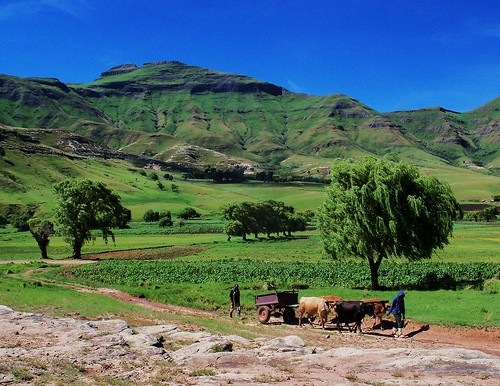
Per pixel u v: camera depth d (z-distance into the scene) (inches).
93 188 3641.7
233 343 899.4
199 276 2368.4
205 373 671.1
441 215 1862.7
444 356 729.0
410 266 2689.5
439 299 1472.7
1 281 1926.7
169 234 6771.7
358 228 1854.1
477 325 1134.4
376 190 1822.1
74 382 598.9
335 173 1983.3
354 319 1159.0
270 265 2797.7
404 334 1139.9
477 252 3629.4
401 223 1830.7
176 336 941.2
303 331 1176.8
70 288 1961.1
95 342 814.5
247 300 1651.1
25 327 922.7
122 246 4768.7
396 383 608.4
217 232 7047.2
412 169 1893.5
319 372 688.4
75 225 3553.2
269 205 6417.3
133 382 619.2
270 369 700.7
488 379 637.3
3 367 621.6
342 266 2741.1
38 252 4261.8
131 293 1844.2
